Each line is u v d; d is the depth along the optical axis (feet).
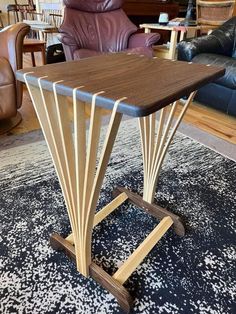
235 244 3.48
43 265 3.12
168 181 4.65
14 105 6.05
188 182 4.64
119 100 1.75
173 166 5.04
